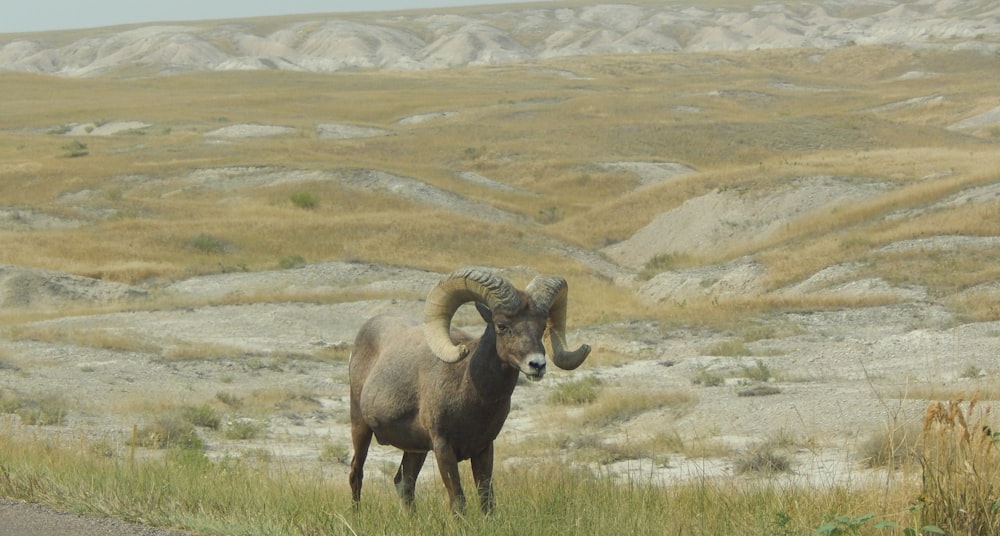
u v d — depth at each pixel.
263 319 47.97
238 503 11.12
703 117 129.38
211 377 34.09
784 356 34.78
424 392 10.73
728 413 24.05
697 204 76.81
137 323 47.22
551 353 10.62
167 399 28.34
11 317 48.91
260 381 33.78
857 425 21.33
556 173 100.31
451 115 136.88
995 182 61.22
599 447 21.52
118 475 12.20
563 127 118.88
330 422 27.45
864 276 49.31
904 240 53.41
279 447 23.11
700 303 49.84
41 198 85.44
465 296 10.48
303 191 83.88
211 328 46.31
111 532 9.80
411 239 68.81
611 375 33.72
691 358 35.47
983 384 25.33
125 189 88.56
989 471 9.05
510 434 24.69
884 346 34.53
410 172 94.56
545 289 10.31
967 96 142.88
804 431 21.42
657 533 9.76
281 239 67.81
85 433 23.06
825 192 73.31
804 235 63.00
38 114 138.88
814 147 110.12
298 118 136.38
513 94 156.62
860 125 116.69
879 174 76.94
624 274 68.44
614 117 130.75
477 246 68.88
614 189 96.38
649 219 79.81
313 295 52.84
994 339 33.25
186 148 104.50
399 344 11.36
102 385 30.86
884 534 8.98
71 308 52.72
